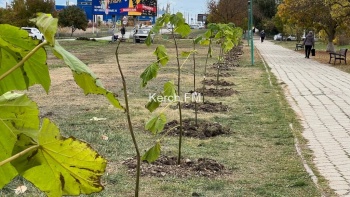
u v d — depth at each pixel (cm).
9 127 122
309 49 3180
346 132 872
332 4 2703
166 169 604
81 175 121
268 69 2172
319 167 646
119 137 765
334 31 3681
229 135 820
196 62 2448
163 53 600
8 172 123
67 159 118
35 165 116
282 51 4028
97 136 761
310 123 954
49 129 115
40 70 125
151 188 533
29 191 502
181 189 532
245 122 932
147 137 783
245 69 2141
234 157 682
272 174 607
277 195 526
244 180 578
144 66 2239
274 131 856
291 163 657
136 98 1211
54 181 120
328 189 557
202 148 725
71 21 5816
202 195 515
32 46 120
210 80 1611
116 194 508
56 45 110
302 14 3428
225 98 1244
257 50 3994
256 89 1445
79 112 994
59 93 1277
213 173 600
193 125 856
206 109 1045
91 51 3434
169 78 1692
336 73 2108
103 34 6888
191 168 615
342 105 1181
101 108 1045
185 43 4509
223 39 1419
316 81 1742
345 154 714
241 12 4822
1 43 119
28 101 125
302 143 784
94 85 117
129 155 666
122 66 2236
